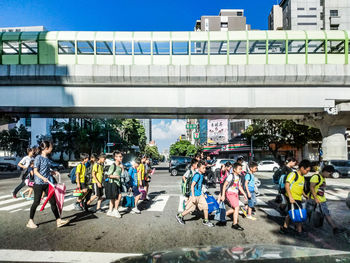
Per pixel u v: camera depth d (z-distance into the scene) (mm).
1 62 19672
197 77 19516
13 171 38281
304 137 32500
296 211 5285
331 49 19609
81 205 8031
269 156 46000
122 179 7398
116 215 6953
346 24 51625
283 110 21906
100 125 51312
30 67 19359
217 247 1677
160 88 20672
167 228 5895
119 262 1502
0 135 44812
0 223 6238
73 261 3906
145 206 8680
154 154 162375
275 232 5625
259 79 19500
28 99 20625
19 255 4156
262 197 10930
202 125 88188
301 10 53938
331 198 10453
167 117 26234
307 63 19438
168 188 14000
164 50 19844
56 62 19578
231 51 19766
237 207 5961
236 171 6137
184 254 1523
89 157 8617
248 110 21953
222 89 20578
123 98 20703
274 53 19625
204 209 6199
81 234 5371
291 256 1420
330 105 20188
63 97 20641
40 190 5809
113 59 19781
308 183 5871
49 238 5078
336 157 23703
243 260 1331
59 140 45938
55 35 19453
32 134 54438
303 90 20375
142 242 4863
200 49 19953
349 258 1389
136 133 76125
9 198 10312
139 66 19484
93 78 19656
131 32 19766
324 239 5094
